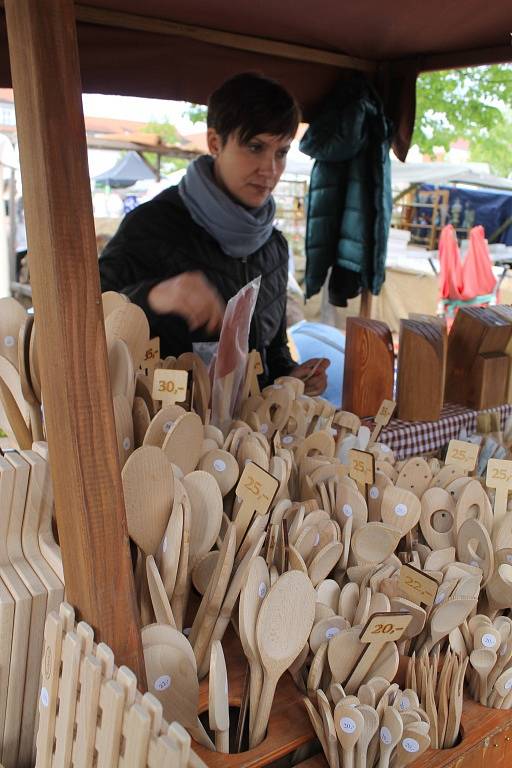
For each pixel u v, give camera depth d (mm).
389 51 2783
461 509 1130
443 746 896
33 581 776
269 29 2459
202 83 2506
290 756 864
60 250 640
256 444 1129
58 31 618
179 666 806
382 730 806
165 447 1035
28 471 800
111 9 2199
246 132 1984
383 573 976
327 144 2998
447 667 901
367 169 3174
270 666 819
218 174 2141
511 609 1059
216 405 1412
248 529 953
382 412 1541
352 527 1094
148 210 2164
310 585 835
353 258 3277
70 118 633
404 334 1968
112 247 2174
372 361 1984
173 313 2066
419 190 8375
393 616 826
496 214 8586
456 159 11641
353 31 2502
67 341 653
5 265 6570
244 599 825
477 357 2117
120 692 621
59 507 700
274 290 2363
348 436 1393
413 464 1233
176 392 1199
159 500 908
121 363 1136
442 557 1063
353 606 948
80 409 665
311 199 3307
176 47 2395
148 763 597
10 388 1194
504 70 7176
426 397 1958
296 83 2834
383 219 3225
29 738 806
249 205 2158
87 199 651
